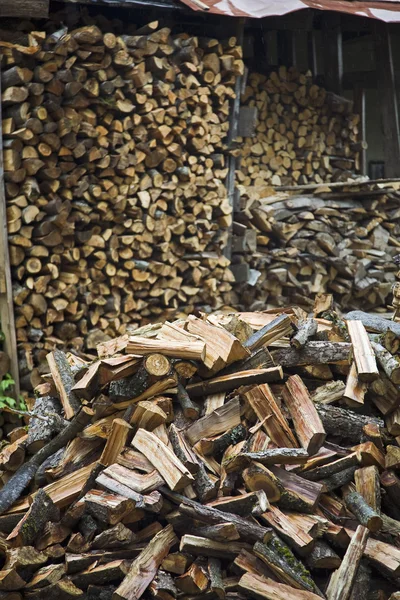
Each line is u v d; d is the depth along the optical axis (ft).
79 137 22.98
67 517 11.55
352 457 11.82
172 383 12.41
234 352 12.60
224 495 11.55
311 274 30.12
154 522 11.76
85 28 22.22
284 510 11.38
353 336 12.87
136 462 11.87
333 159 33.58
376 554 10.86
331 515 11.50
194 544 11.05
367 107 38.91
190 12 25.93
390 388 12.21
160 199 25.22
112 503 11.20
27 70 21.27
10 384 21.75
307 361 13.05
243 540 11.19
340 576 10.62
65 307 22.79
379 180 31.17
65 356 14.21
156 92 24.40
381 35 33.86
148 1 23.97
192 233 26.25
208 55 26.32
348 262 30.45
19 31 21.77
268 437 12.09
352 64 37.99
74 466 12.37
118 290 24.61
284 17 32.50
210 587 10.85
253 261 28.60
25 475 12.66
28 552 11.34
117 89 23.44
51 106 21.72
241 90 28.27
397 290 14.93
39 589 11.17
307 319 13.69
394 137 34.04
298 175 32.19
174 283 25.80
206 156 27.07
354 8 29.19
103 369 12.14
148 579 10.93
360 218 32.04
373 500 11.44
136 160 24.13
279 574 10.75
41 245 22.29
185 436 12.25
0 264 21.57
